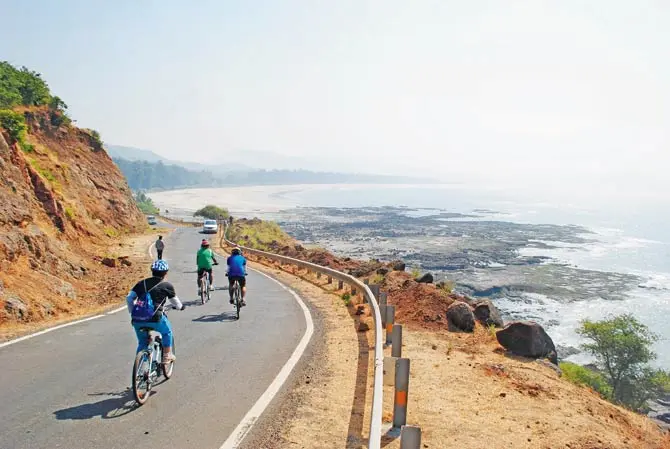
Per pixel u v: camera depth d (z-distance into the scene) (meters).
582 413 7.98
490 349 11.09
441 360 9.87
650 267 99.31
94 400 6.99
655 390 41.94
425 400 7.72
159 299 7.04
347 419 6.77
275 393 7.59
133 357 9.28
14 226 16.92
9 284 13.52
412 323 12.90
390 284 17.91
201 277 16.42
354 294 18.08
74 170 45.84
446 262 94.31
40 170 33.44
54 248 19.05
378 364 6.64
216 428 6.21
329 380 8.38
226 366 8.96
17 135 26.84
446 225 187.12
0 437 5.68
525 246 128.25
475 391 8.27
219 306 15.84
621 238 161.88
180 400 7.14
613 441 7.04
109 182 52.44
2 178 21.53
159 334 7.34
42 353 9.45
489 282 75.62
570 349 47.19
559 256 111.62
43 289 14.72
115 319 13.21
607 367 41.41
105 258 24.39
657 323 57.62
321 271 22.31
